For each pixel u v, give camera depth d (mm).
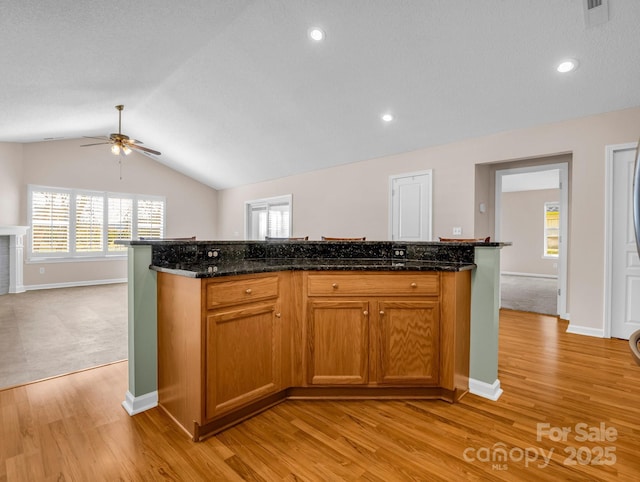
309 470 1435
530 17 2555
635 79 2898
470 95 3502
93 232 6855
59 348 2986
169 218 7961
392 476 1398
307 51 3303
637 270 3236
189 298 1681
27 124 4805
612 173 3324
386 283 2002
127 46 3121
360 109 4105
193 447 1589
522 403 2012
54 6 2277
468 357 2164
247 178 7281
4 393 2119
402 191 4910
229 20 3061
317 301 2000
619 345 3100
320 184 6016
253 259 2557
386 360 2010
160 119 5547
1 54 2789
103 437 1663
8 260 5773
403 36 2934
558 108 3434
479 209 4340
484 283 2113
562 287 4133
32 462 1470
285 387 2006
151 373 1972
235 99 4473
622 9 2357
